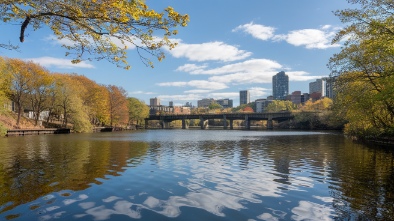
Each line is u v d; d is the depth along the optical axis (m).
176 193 11.67
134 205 9.99
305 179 14.65
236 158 23.06
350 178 14.88
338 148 31.78
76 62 10.59
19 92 65.12
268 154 26.00
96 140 44.59
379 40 24.39
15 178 14.45
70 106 73.94
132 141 43.41
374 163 20.16
